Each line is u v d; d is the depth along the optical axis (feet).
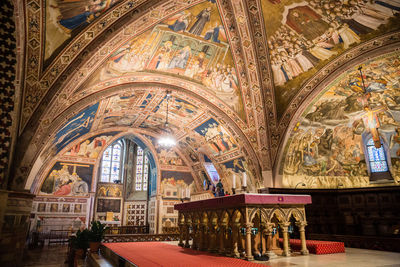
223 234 22.84
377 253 24.40
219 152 63.67
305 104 45.06
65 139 58.29
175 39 38.78
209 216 24.91
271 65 42.60
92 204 68.95
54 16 27.40
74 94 37.81
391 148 47.44
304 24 35.88
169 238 49.19
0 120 30.45
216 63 44.19
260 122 48.62
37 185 63.31
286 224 21.75
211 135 61.16
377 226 47.29
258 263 18.15
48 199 64.54
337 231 50.80
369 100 44.78
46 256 45.96
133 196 92.99
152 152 76.84
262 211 20.76
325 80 42.04
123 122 67.00
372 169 49.49
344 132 50.39
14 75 29.32
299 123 47.50
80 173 68.80
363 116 47.34
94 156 70.64
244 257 20.12
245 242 21.34
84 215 67.46
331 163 52.26
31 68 30.37
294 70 42.75
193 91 49.83
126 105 55.11
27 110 32.22
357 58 38.04
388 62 37.24
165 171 77.51
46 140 35.70
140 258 21.45
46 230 63.05
